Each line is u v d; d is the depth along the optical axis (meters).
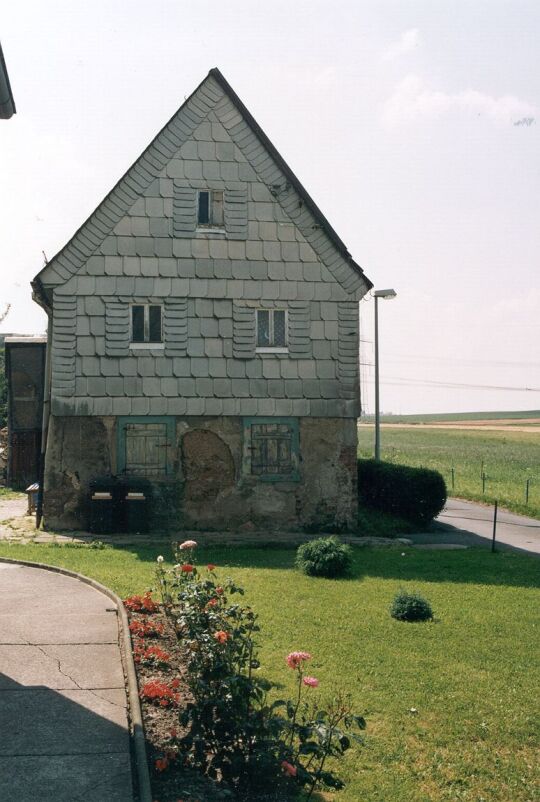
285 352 20.27
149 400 19.47
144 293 19.50
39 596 11.62
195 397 19.70
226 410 19.84
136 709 7.16
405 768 7.18
